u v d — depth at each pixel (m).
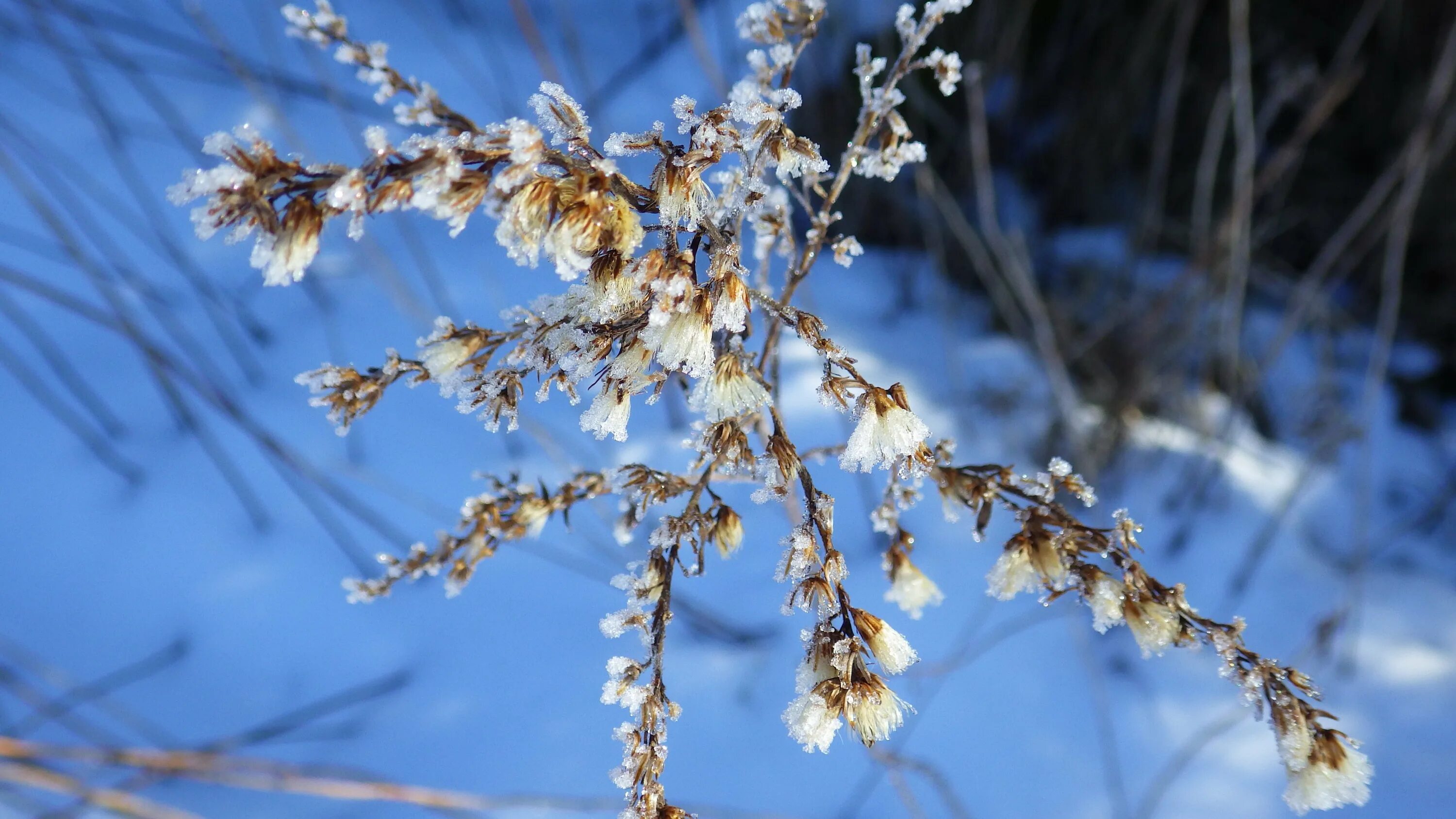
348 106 0.47
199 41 0.51
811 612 0.17
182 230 0.43
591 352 0.15
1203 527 0.36
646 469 0.18
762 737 0.28
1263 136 0.41
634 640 0.30
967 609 0.31
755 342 0.32
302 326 0.40
